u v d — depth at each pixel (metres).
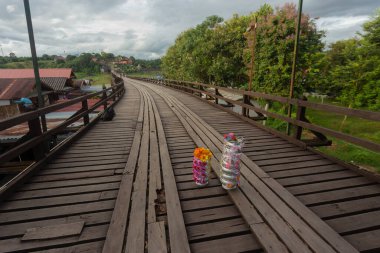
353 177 3.15
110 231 2.07
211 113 8.24
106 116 7.11
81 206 2.52
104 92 8.01
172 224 2.16
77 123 9.59
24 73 30.45
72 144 4.73
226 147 2.73
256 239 2.04
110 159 3.89
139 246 1.90
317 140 4.50
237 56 15.57
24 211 2.42
